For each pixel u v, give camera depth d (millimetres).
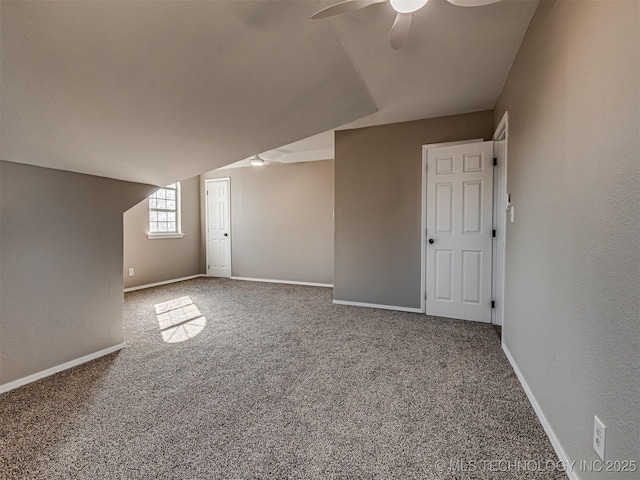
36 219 2188
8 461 1428
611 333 1049
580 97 1286
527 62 2053
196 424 1702
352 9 1563
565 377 1403
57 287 2307
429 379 2188
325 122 3006
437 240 3684
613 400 1031
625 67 984
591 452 1169
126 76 1670
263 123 2566
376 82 2744
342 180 4203
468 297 3547
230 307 4156
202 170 2965
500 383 2127
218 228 6512
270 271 6098
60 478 1336
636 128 927
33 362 2172
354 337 3016
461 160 3520
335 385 2113
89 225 2510
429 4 1828
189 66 1776
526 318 2006
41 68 1466
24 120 1716
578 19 1313
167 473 1364
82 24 1349
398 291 3967
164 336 3070
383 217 3996
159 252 5742
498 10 1884
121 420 1735
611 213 1055
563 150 1447
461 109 3441
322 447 1528
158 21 1471
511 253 2426
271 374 2275
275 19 1741
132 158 2402
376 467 1400
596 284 1148
